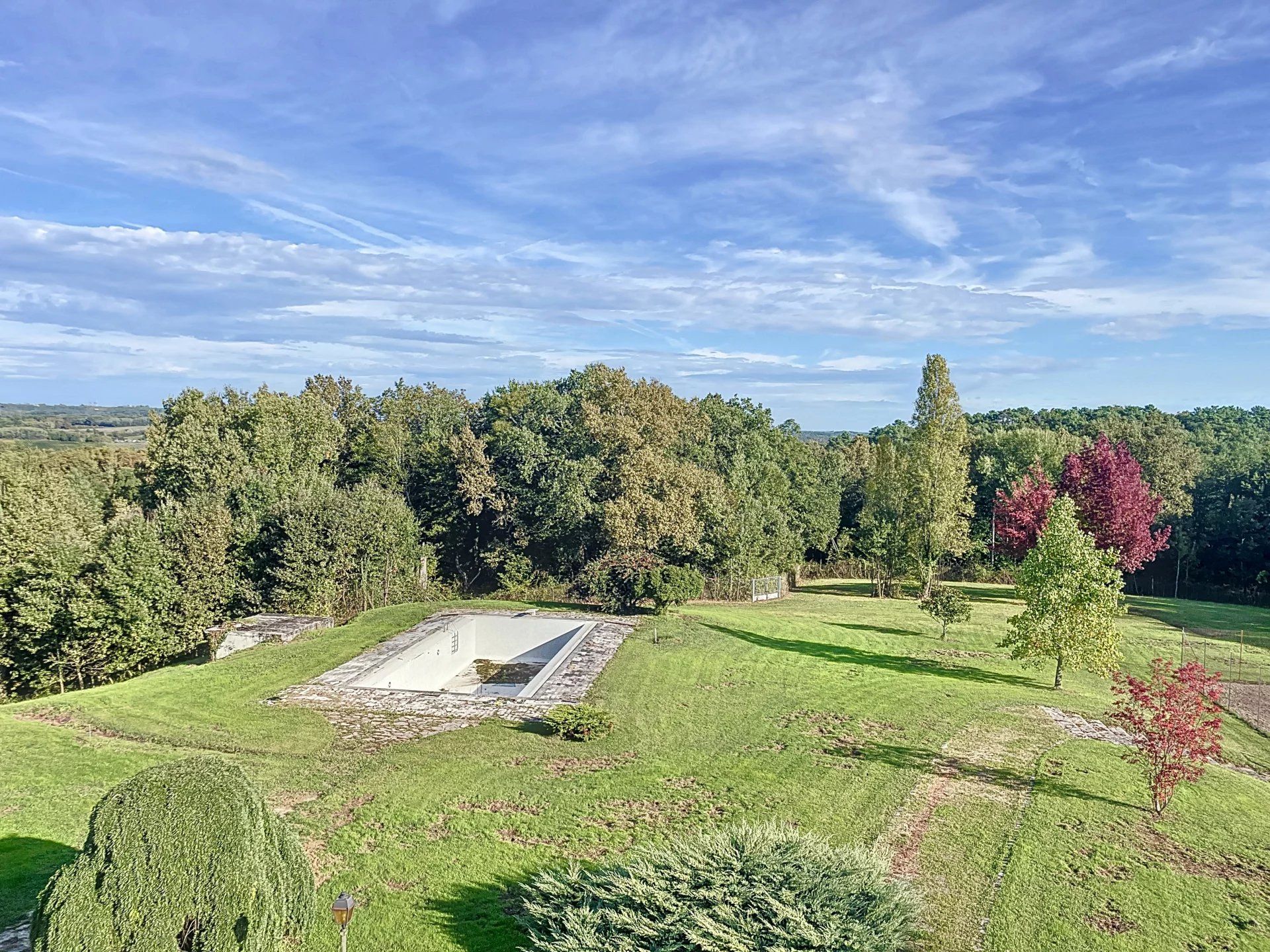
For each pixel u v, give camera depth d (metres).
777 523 38.91
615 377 34.16
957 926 8.38
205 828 6.02
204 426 34.12
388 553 28.11
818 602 33.78
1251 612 31.56
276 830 6.80
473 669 22.77
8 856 8.88
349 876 8.74
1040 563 19.44
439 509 37.66
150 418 35.25
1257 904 9.02
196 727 13.73
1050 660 22.12
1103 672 18.50
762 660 20.38
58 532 21.22
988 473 47.06
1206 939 8.27
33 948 5.84
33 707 14.82
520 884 8.60
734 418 48.88
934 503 34.34
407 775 11.71
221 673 17.22
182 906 5.91
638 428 33.09
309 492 26.97
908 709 16.48
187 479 31.95
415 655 19.20
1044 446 45.25
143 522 22.81
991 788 12.22
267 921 6.27
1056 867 9.69
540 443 34.44
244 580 24.64
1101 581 18.77
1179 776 11.40
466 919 8.00
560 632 23.56
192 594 22.73
